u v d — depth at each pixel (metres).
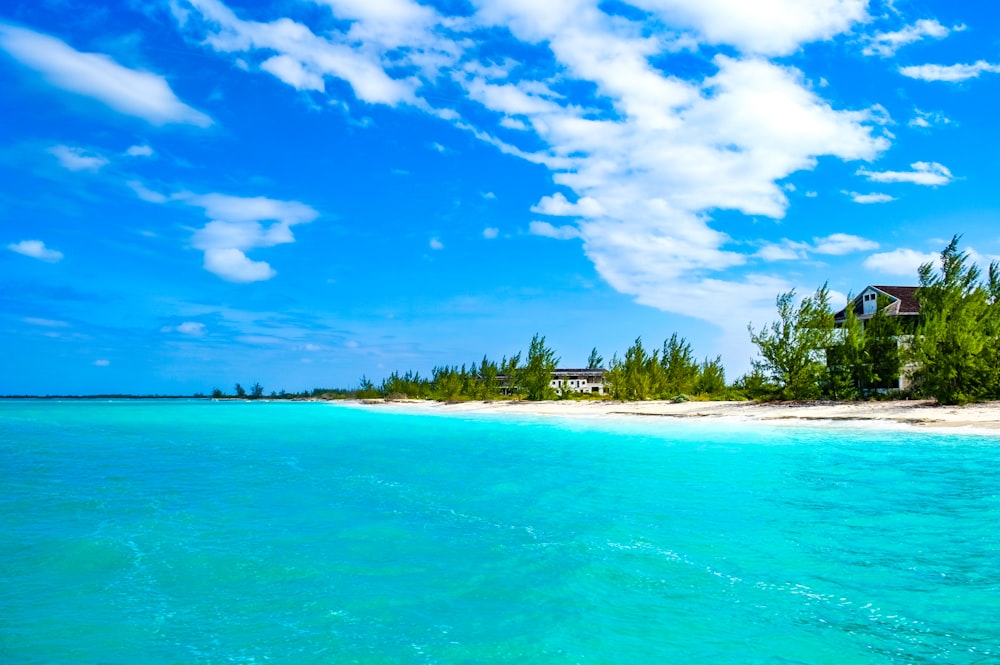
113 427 53.62
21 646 7.89
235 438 40.28
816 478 19.08
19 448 33.88
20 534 13.48
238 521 14.63
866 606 8.91
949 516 14.06
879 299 51.22
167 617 8.82
